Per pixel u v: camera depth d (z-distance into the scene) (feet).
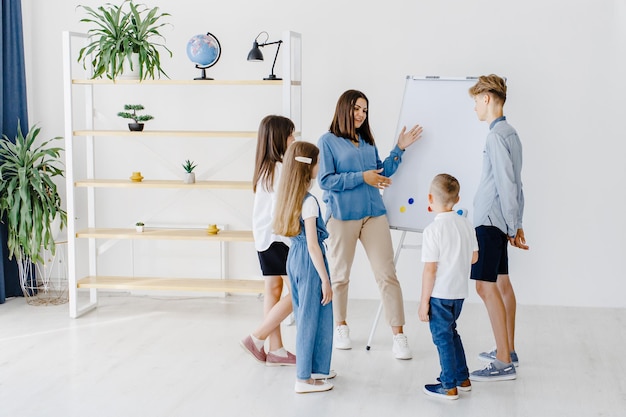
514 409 11.19
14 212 16.78
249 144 16.34
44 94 18.28
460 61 16.92
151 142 18.04
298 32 17.37
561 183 16.84
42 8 18.04
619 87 16.46
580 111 16.63
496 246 12.19
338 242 13.89
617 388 12.03
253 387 12.09
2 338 14.71
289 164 11.64
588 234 16.87
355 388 12.06
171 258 18.28
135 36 15.89
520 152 12.41
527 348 14.06
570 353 13.76
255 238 13.07
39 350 13.94
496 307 12.29
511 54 16.75
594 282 16.97
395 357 13.57
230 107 17.76
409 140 14.12
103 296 18.22
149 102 17.94
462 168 13.93
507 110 16.88
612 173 16.66
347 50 17.24
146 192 18.24
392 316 13.62
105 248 17.24
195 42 15.61
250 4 17.43
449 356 11.53
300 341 11.78
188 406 11.27
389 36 17.10
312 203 11.60
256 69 17.57
